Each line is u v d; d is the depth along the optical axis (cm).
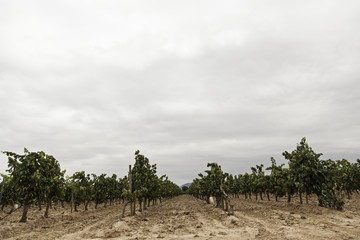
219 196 3319
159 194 4475
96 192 4350
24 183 2228
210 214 2817
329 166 2703
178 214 2894
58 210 4141
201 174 4078
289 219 1969
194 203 5588
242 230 1598
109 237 1539
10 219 2627
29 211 3688
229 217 2231
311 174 2691
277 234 1391
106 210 4081
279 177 3575
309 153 2700
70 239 1488
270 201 4312
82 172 4209
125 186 5288
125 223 1938
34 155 2347
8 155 2206
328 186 2602
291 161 2867
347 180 3841
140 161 3169
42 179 2331
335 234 1320
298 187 2795
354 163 3997
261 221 1952
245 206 3566
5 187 2594
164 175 5450
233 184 6106
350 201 3634
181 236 1479
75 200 3888
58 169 2666
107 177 4606
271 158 3991
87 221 2492
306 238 1238
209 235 1466
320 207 2541
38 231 1878
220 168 3177
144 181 3117
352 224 1647
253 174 5006
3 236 1672
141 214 2925
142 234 1611
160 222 2234
